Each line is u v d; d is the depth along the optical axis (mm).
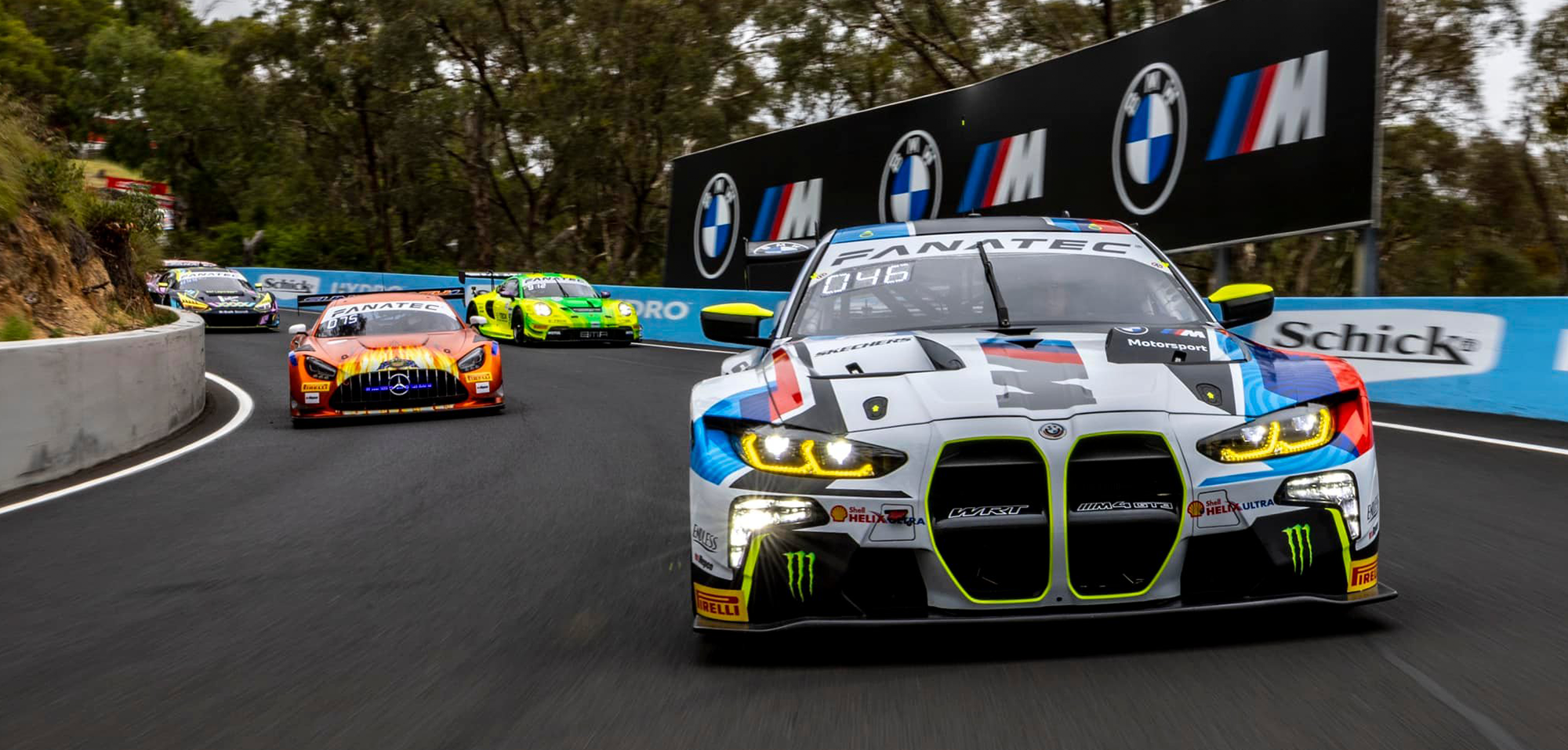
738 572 12344
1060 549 11641
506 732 11016
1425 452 27094
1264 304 16328
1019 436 11766
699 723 10977
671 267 110875
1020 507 11734
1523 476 23625
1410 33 92438
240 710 12039
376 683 12805
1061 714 10672
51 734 11539
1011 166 72562
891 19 113812
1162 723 10344
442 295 48062
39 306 47344
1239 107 55500
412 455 32906
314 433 38750
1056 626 13414
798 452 12305
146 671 13641
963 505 11836
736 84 144125
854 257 17594
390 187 171750
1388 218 102625
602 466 29344
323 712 11875
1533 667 11539
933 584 11859
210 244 178375
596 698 11891
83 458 31719
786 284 93875
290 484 28375
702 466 12875
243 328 100875
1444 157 96125
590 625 14930
